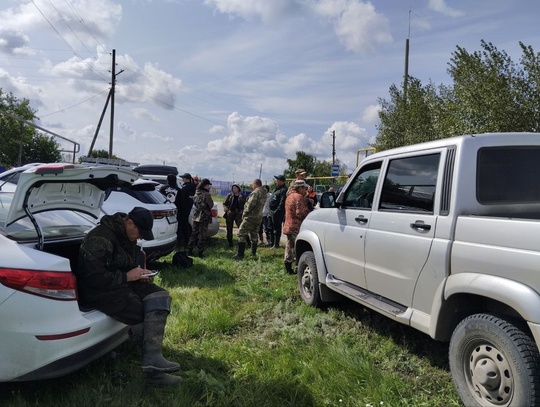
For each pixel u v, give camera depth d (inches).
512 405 104.0
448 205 131.3
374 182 178.9
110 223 134.6
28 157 2347.4
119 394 124.0
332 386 134.0
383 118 825.5
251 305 217.0
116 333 131.0
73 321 114.5
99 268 126.9
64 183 138.5
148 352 128.3
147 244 279.6
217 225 428.8
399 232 149.7
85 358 118.2
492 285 109.7
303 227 229.5
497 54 495.2
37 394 122.6
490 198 132.0
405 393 132.2
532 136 142.0
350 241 181.0
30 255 113.6
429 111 739.4
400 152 163.6
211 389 130.7
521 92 478.6
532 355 101.7
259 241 468.4
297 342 170.2
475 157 133.8
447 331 129.8
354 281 180.7
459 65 522.6
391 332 180.5
